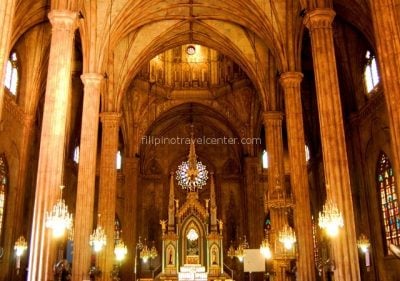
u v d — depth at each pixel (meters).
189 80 45.22
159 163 48.91
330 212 17.91
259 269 30.94
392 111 13.98
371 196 28.55
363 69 29.47
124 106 43.03
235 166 48.84
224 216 47.22
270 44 30.30
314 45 21.23
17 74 30.12
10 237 28.45
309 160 40.38
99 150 44.31
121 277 38.94
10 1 13.73
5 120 27.58
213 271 40.53
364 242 28.30
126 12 29.23
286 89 27.73
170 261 41.06
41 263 16.80
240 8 30.98
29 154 30.77
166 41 35.75
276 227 28.27
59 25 20.28
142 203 47.22
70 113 38.38
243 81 43.50
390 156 26.09
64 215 17.31
